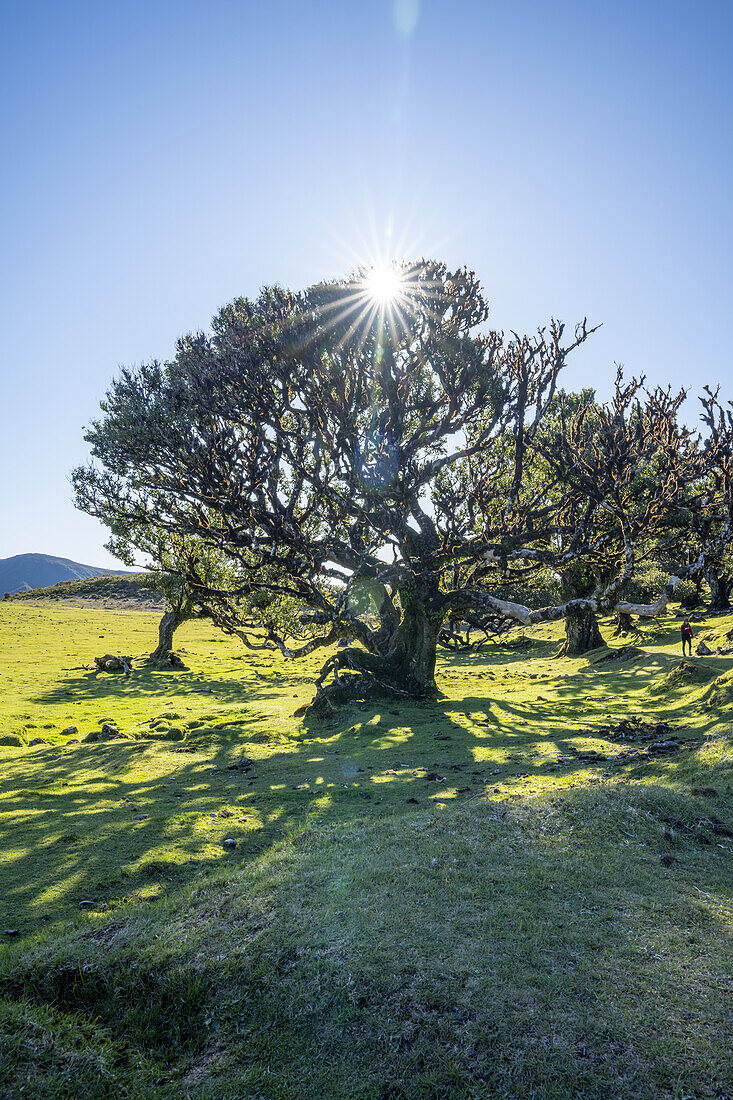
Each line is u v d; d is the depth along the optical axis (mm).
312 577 28938
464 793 12648
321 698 26406
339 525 30594
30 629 67062
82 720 28625
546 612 26234
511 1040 4816
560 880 7004
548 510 27406
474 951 5770
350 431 25469
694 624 52125
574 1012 5020
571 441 24984
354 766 16750
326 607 28500
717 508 23797
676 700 23266
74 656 52781
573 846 7836
